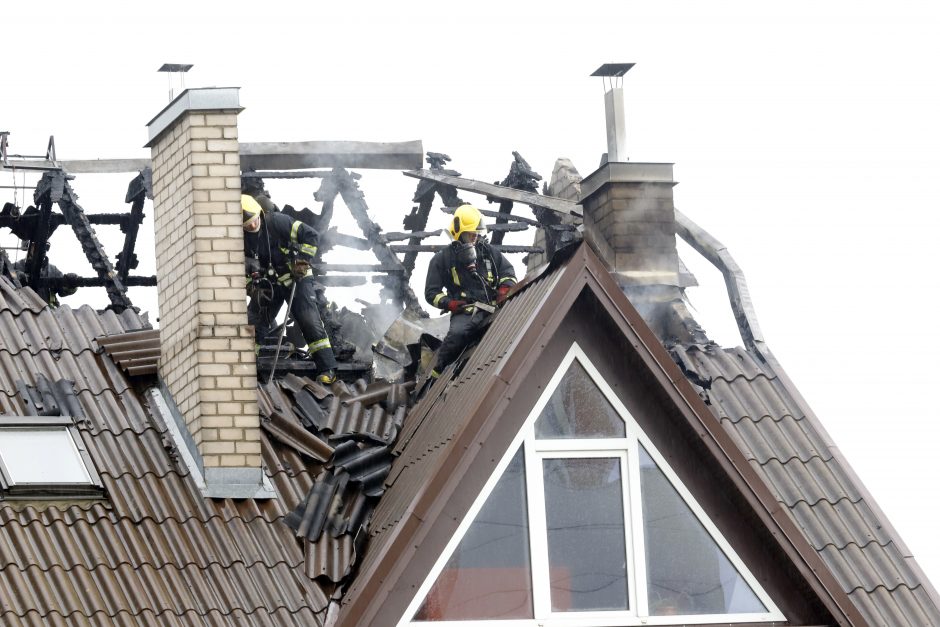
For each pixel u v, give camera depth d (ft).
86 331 90.33
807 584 78.59
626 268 103.09
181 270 85.76
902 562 88.69
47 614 71.31
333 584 78.54
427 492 75.10
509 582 76.28
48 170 130.82
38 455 79.61
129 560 75.77
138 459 82.07
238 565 78.02
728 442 78.69
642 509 78.59
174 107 86.94
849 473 92.89
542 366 78.54
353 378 104.83
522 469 77.71
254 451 82.17
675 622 77.71
